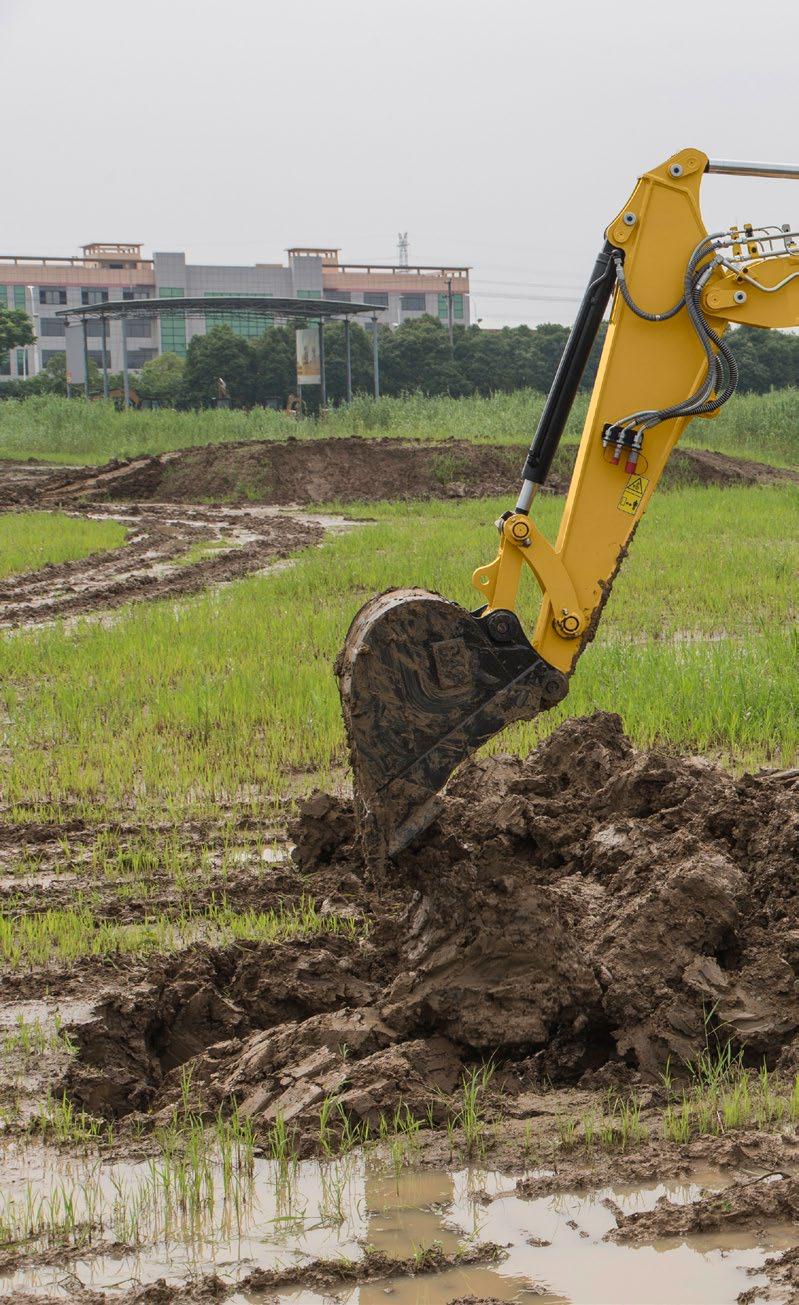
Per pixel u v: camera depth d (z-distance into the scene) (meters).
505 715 5.57
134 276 121.44
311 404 80.44
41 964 6.43
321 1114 4.79
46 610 17.31
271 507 34.06
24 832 8.40
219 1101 5.09
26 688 12.41
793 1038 5.30
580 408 38.69
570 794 7.51
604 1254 4.03
